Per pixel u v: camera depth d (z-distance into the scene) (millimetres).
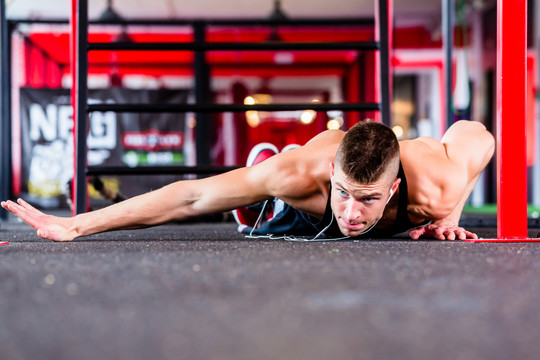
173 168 2686
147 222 1893
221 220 3711
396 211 1911
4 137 4547
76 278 1102
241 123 9070
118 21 5609
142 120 5859
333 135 2020
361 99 8695
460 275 1141
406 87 12992
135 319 785
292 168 1851
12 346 666
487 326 754
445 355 633
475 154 2025
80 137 2682
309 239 2066
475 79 9469
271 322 769
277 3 7352
